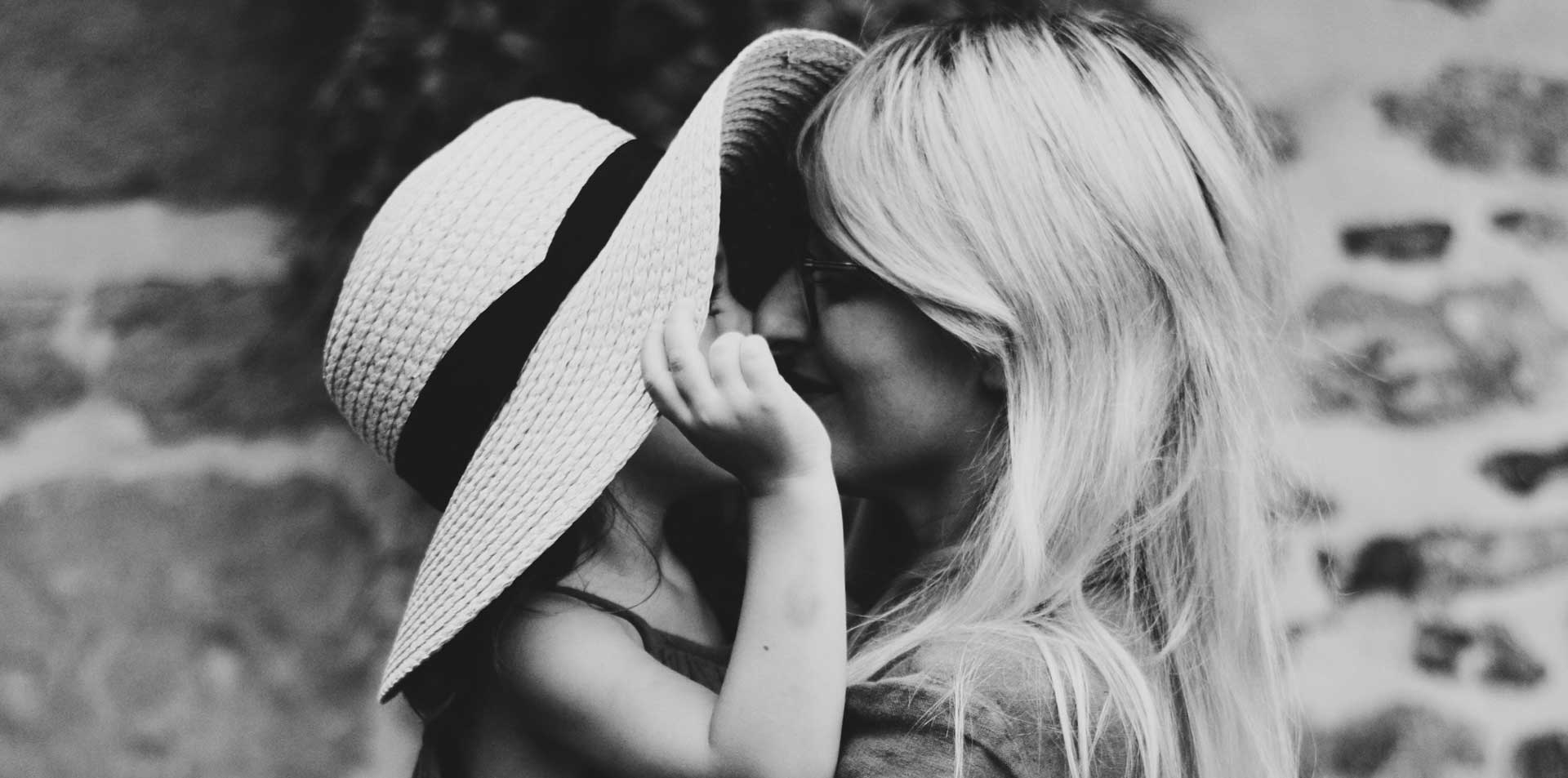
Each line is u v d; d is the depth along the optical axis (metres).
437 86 1.62
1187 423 1.10
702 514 1.22
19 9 1.67
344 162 1.68
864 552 1.32
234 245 1.72
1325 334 1.88
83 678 1.63
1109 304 1.06
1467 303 1.91
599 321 1.00
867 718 0.98
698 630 1.15
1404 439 1.88
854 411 1.12
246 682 1.66
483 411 1.03
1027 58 1.10
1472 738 1.86
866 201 1.08
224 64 1.74
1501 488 1.90
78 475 1.65
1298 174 1.90
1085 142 1.07
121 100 1.70
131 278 1.69
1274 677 1.14
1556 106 1.95
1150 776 0.99
